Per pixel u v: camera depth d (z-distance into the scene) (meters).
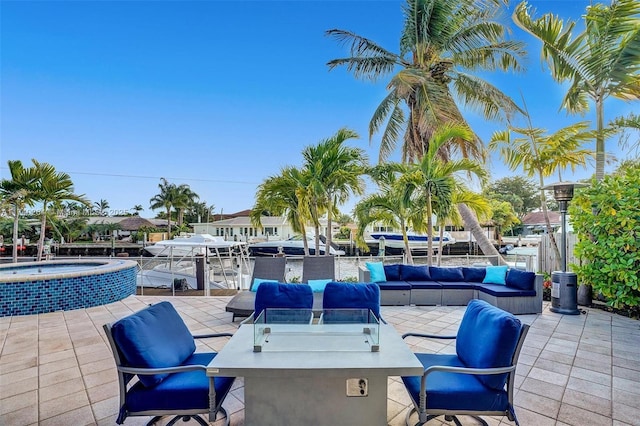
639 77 6.19
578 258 6.55
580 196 6.10
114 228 32.97
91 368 3.56
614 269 5.59
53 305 6.02
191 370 2.06
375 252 23.23
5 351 4.06
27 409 2.77
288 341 2.38
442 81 9.38
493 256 9.30
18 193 11.33
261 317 2.63
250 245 19.41
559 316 5.70
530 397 2.94
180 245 8.97
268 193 7.66
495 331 2.18
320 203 7.44
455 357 2.64
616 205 5.62
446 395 2.12
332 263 6.56
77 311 6.08
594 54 6.34
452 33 9.09
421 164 7.38
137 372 2.06
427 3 8.81
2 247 20.03
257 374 1.97
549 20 6.63
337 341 2.38
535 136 7.22
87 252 25.39
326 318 2.68
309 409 2.07
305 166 7.52
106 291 6.74
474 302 2.68
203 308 6.40
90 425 2.54
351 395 2.07
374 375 1.98
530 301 5.86
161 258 9.78
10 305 5.67
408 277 7.02
